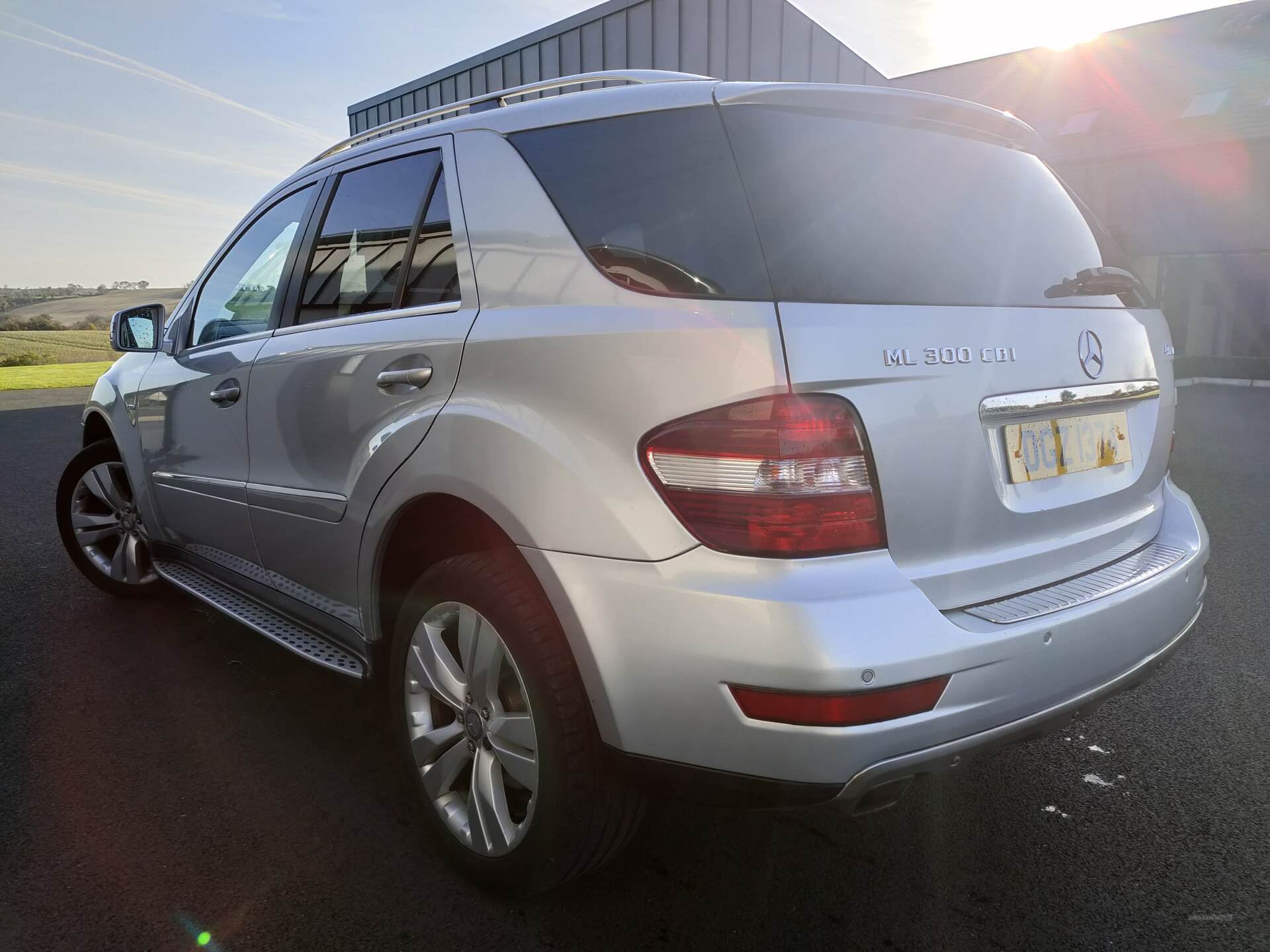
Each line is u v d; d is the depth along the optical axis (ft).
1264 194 50.08
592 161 6.14
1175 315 55.21
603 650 5.15
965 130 6.81
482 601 5.83
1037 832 7.11
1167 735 8.65
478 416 5.90
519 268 6.17
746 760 4.79
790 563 4.76
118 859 6.68
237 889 6.34
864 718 4.63
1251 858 6.73
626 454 5.15
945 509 5.26
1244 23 58.80
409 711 6.68
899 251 5.64
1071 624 5.42
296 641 8.25
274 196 9.64
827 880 6.51
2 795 7.55
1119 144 54.70
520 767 5.73
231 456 9.03
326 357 7.53
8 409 38.96
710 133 5.71
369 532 6.97
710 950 5.77
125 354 12.41
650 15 27.86
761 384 4.78
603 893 6.35
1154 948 5.79
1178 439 28.43
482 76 34.42
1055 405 5.97
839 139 5.95
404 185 7.54
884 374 5.01
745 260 5.15
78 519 12.21
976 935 5.92
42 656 10.59
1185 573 6.51
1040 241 6.64
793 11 25.22
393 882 6.44
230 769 8.02
